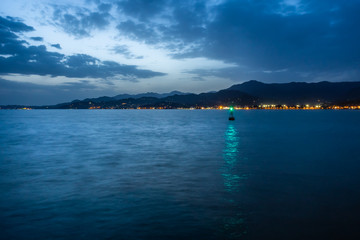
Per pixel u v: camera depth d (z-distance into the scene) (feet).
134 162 72.38
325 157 78.89
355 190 45.80
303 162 71.41
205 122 300.81
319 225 32.30
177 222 33.14
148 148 99.81
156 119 390.01
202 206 38.45
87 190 46.37
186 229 31.37
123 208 37.78
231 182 51.24
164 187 47.93
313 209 37.19
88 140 127.65
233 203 39.58
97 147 103.14
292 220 33.73
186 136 146.10
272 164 68.59
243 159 76.18
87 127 221.87
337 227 31.81
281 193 44.27
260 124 258.98
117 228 31.76
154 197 42.39
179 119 391.24
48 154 86.74
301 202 39.96
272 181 51.85
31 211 36.91
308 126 228.84
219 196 42.80
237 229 31.32
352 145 106.11
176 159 76.54
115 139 131.85
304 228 31.58
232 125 244.83
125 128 209.87
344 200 40.73
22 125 249.75
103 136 147.23
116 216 35.06
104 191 45.70
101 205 38.96
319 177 54.90
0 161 74.43
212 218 34.35
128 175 57.41
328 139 128.67
